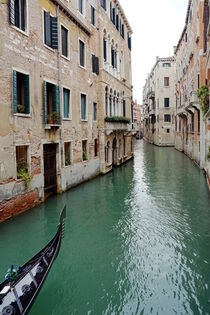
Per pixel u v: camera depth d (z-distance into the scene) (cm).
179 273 650
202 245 792
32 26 1081
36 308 533
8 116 948
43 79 1162
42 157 1158
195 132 2386
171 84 4653
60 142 1311
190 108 2433
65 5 1363
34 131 1098
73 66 1450
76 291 585
